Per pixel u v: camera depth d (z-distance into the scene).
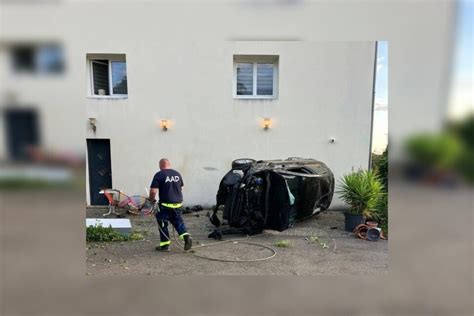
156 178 5.49
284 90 8.67
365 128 8.70
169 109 8.70
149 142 8.73
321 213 8.29
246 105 8.71
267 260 5.08
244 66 8.82
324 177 7.51
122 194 8.25
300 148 8.74
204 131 8.73
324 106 8.70
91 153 8.78
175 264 4.86
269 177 6.44
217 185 8.75
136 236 6.19
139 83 8.63
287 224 6.41
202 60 8.62
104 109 8.67
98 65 8.79
